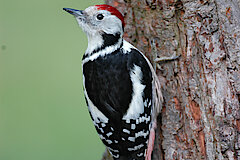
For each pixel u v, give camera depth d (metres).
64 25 15.81
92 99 8.68
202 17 8.47
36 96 15.02
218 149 8.34
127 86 8.54
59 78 15.21
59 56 15.52
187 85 8.70
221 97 8.34
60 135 14.20
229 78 8.31
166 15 8.86
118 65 8.62
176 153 8.91
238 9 8.32
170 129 8.98
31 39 15.81
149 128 8.94
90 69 8.77
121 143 8.79
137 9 9.36
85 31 9.00
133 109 8.57
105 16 8.81
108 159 10.42
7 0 16.11
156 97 9.06
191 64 8.64
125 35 9.63
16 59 15.48
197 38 8.54
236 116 8.26
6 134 14.30
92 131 14.29
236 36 8.28
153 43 9.14
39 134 14.20
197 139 8.60
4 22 15.92
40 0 16.09
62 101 14.91
